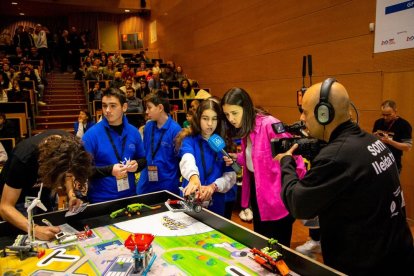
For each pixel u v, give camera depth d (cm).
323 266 104
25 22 1509
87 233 142
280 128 153
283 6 558
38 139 153
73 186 151
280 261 111
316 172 110
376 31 396
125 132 226
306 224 219
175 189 258
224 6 765
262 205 191
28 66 885
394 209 112
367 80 414
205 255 124
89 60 1070
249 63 676
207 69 888
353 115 422
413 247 117
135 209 169
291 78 550
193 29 962
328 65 471
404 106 373
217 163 204
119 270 113
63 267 116
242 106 184
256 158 191
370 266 108
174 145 238
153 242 136
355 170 107
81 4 1320
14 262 120
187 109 740
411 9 356
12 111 611
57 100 950
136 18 1491
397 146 346
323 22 476
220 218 146
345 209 110
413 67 361
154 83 837
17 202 161
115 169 195
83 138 213
